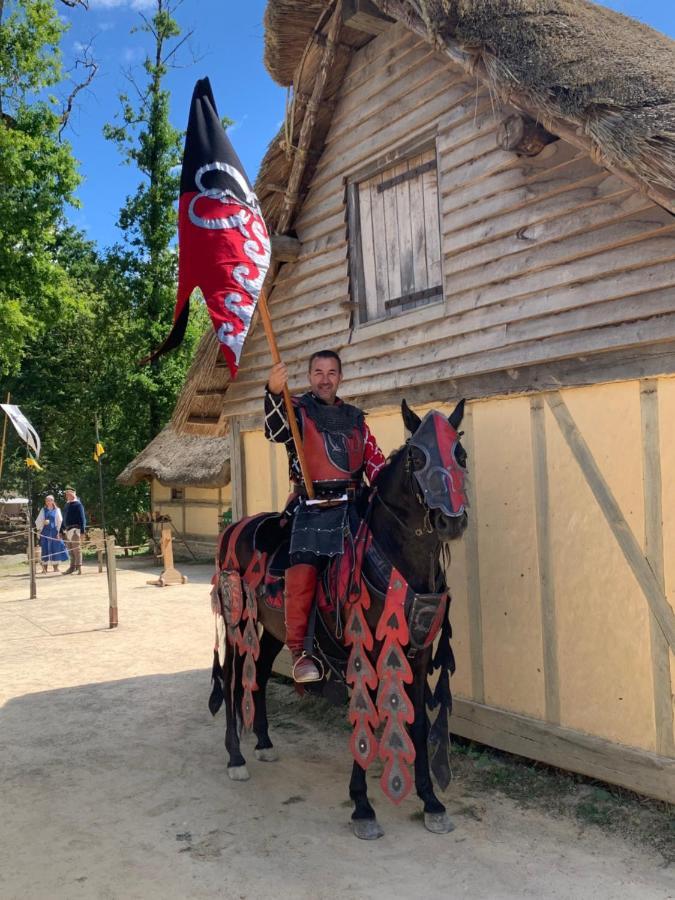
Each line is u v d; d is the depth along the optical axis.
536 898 3.36
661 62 4.26
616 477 4.24
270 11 5.81
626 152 3.57
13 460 27.09
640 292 4.04
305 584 4.10
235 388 7.72
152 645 9.11
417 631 3.85
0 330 18.64
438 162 5.30
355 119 6.07
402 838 3.98
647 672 4.09
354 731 3.95
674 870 3.54
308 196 6.66
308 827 4.15
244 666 4.72
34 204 19.12
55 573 17.48
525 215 4.67
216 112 4.46
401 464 3.83
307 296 6.71
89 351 25.92
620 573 4.21
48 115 19.25
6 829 4.26
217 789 4.74
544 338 4.57
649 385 4.07
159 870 3.73
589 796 4.29
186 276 4.29
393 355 5.74
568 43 4.21
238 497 7.75
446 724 4.12
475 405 5.09
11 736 5.89
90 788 4.81
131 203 24.22
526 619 4.75
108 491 24.38
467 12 4.39
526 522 4.74
